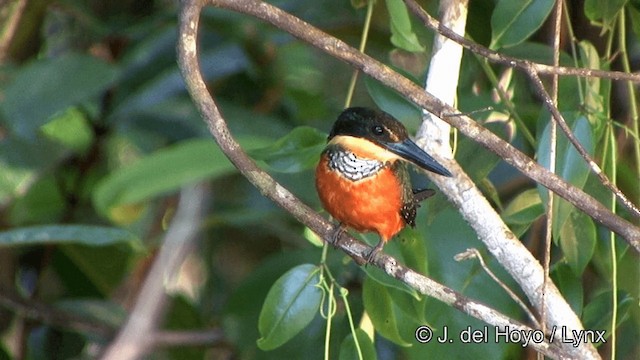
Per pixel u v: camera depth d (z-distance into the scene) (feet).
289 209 26.99
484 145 25.29
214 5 26.68
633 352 37.91
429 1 35.76
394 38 29.17
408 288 27.68
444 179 28.43
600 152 30.71
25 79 36.19
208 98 26.13
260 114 39.70
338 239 28.40
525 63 25.32
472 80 35.24
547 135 27.40
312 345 35.99
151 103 40.60
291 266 37.99
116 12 42.93
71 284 42.96
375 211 29.91
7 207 41.42
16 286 42.01
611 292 29.66
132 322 20.74
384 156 29.78
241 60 42.75
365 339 28.07
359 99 45.29
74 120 43.91
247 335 37.50
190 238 23.89
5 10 41.88
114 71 36.63
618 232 24.73
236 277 44.96
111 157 45.03
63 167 42.78
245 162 26.43
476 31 35.22
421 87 28.50
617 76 25.45
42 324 42.04
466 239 31.01
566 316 26.81
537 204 30.01
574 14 35.78
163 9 42.52
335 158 30.37
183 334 39.29
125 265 42.32
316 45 26.18
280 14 26.50
